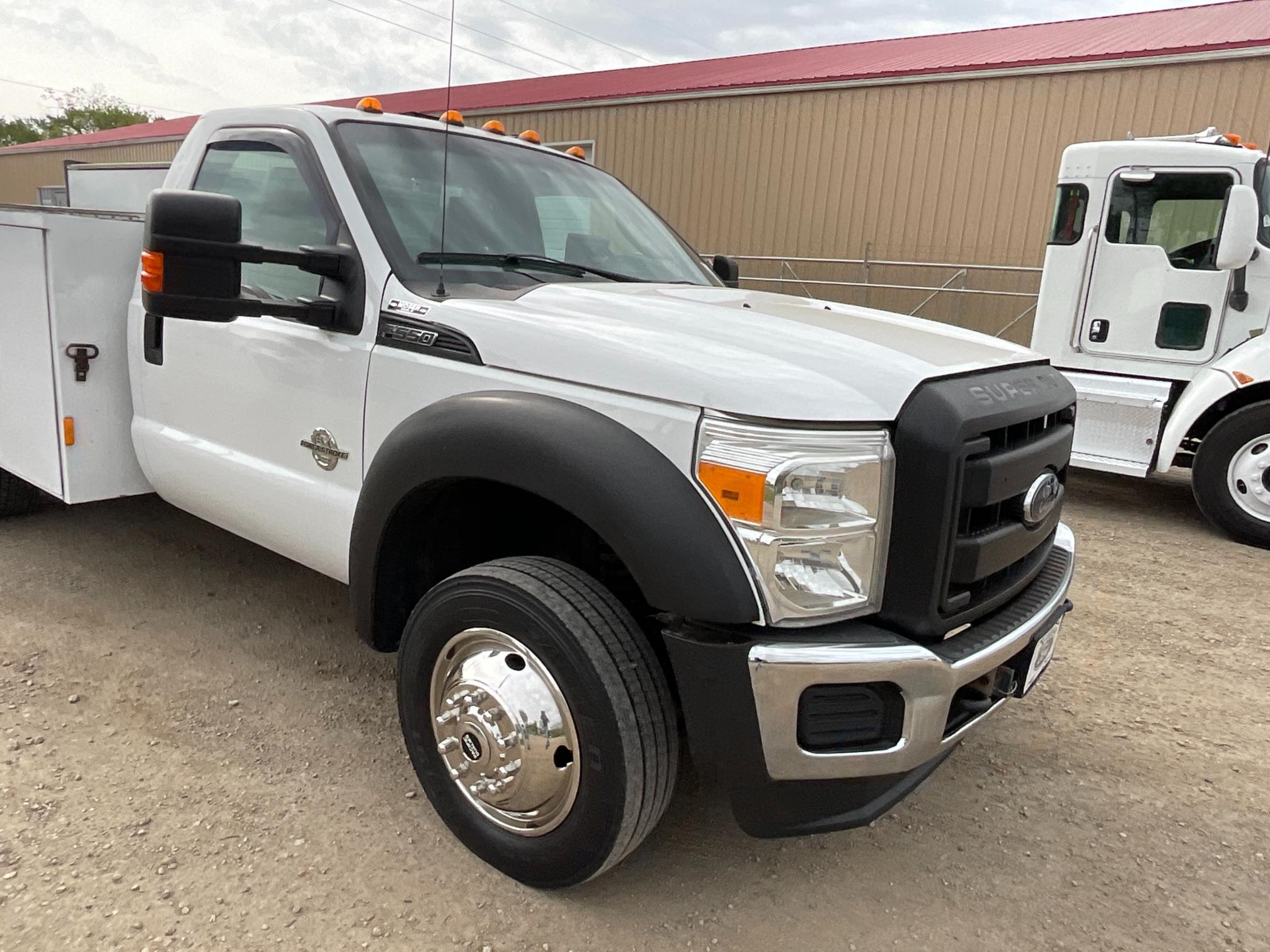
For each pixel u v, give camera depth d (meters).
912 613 1.91
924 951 2.13
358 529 2.42
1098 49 10.36
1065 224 6.47
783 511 1.78
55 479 3.42
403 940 2.04
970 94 10.71
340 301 2.53
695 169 13.17
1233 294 5.89
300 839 2.35
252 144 2.98
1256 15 12.10
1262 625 4.30
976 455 1.93
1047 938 2.20
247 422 2.89
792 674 1.79
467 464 2.09
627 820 1.98
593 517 1.90
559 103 14.26
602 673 1.95
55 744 2.71
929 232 11.30
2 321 3.53
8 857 2.21
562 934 2.10
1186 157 5.95
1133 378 6.32
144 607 3.71
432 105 16.75
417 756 2.36
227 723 2.89
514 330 2.17
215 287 2.22
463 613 2.15
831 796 1.94
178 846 2.29
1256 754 3.11
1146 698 3.49
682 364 1.92
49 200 18.00
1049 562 2.58
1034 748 3.09
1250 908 2.35
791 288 12.53
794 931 2.17
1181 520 6.29
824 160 11.98
